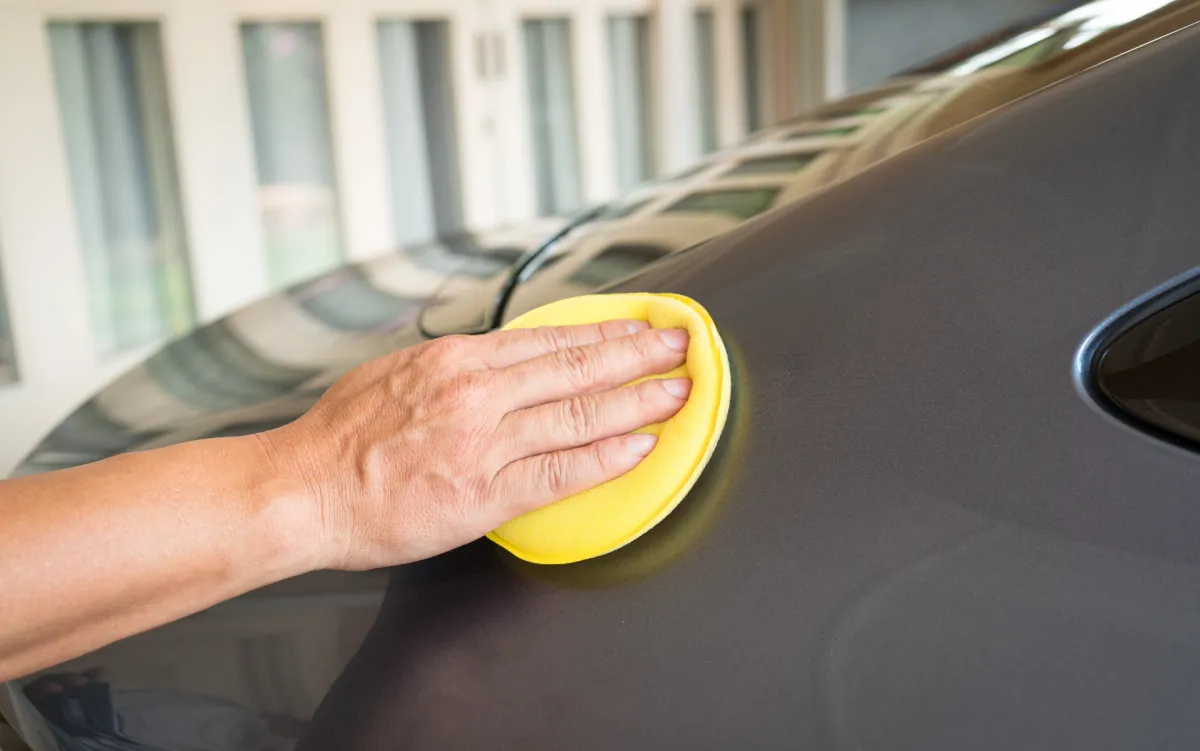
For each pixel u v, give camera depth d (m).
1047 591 0.43
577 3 3.31
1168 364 0.46
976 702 0.42
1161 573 0.42
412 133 3.06
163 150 2.52
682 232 0.71
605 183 3.52
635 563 0.51
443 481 0.53
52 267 2.26
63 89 2.30
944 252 0.53
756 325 0.56
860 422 0.50
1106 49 0.61
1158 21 0.61
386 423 0.55
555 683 0.48
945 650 0.43
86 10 2.27
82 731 0.53
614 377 0.55
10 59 2.15
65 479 0.53
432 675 0.50
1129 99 0.53
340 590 0.55
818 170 0.70
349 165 2.90
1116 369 0.47
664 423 0.54
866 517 0.47
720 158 0.93
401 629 0.52
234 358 0.89
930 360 0.50
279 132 2.78
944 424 0.48
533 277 0.79
